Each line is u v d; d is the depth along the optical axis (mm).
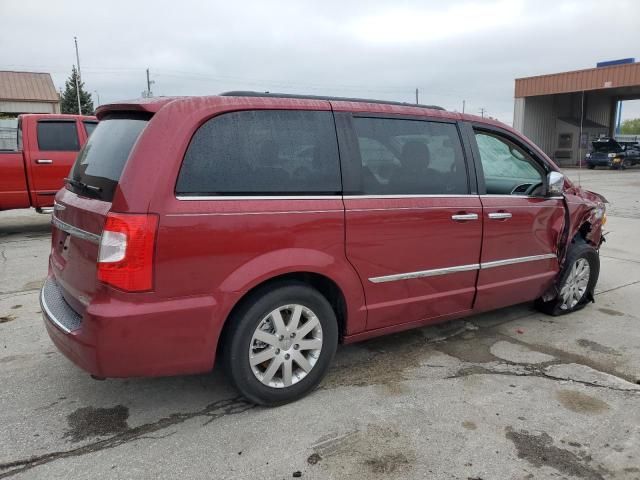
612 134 36688
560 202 4551
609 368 3814
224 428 2979
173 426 3000
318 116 3244
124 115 3111
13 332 4383
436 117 3801
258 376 3088
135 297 2639
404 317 3666
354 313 3385
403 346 4168
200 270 2764
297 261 3033
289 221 3006
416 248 3570
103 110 3307
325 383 3527
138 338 2658
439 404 3264
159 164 2682
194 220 2723
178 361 2803
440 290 3793
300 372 3254
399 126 3578
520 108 33219
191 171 2770
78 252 2896
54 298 3234
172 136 2744
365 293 3398
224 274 2832
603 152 30156
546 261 4527
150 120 2783
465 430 2977
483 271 4012
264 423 3031
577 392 3438
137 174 2648
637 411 3205
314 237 3104
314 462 2684
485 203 3941
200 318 2791
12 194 8305
